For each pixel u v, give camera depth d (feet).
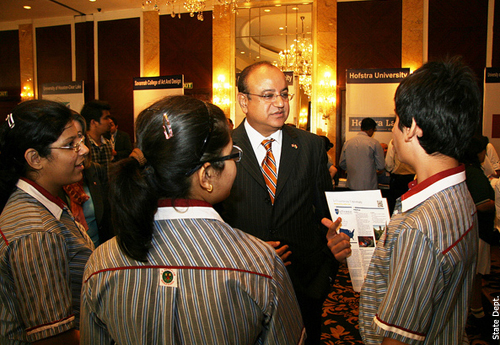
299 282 4.71
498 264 12.89
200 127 2.18
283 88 4.93
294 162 5.08
